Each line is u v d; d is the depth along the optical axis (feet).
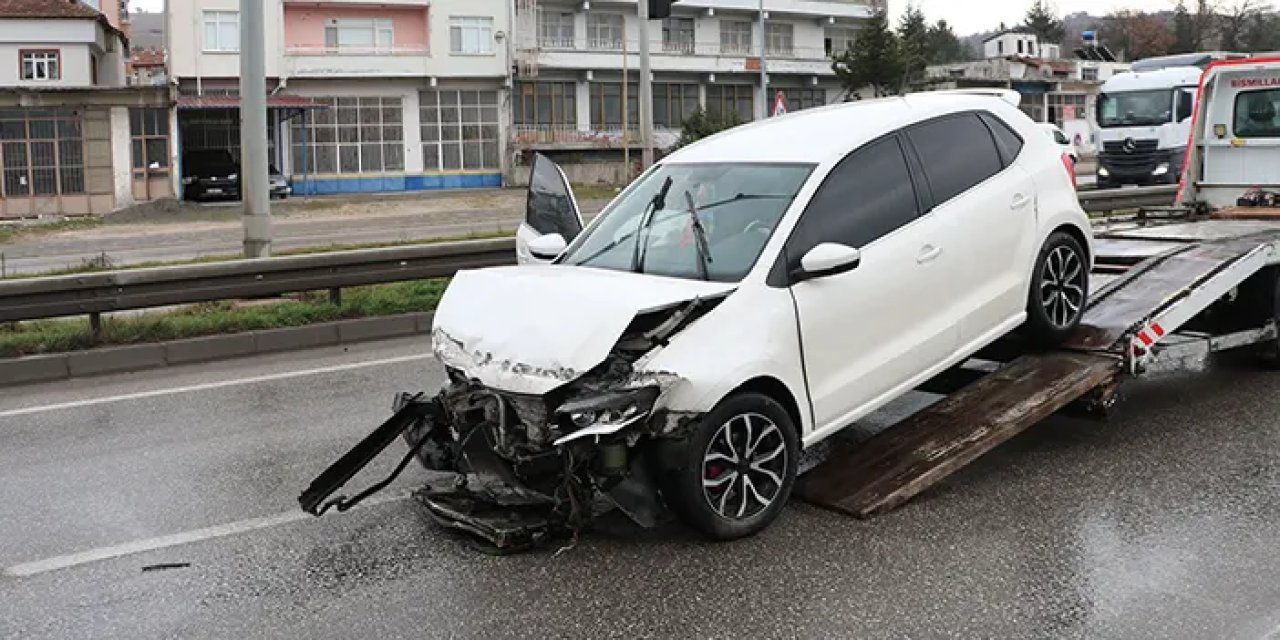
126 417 24.94
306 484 19.45
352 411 24.89
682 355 14.99
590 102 167.63
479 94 154.81
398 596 14.39
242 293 34.30
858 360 17.29
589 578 14.78
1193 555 15.05
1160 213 33.37
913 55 178.29
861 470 17.80
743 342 15.55
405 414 17.13
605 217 19.81
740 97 183.21
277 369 30.25
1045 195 20.98
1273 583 14.10
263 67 39.52
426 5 148.46
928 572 14.66
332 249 55.77
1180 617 13.19
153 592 14.79
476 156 155.53
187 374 30.01
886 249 17.75
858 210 17.72
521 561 15.46
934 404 19.61
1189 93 90.84
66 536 17.08
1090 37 226.79
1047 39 337.93
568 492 15.11
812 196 17.22
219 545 16.52
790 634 12.98
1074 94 206.39
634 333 15.40
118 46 150.82
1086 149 176.14
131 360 31.12
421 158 152.05
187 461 21.15
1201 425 21.44
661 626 13.28
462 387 16.25
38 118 114.93
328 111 146.30
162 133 119.65
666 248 17.69
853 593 14.07
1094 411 20.12
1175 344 21.88
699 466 15.24
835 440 20.99
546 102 164.35
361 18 147.13
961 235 18.97
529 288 16.43
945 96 20.92
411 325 35.70
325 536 16.76
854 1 189.37
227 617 13.92
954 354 18.86
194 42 136.36
